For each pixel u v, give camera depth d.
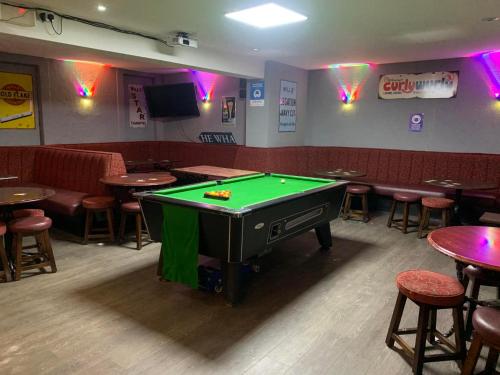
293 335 2.63
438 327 2.79
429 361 2.20
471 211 5.50
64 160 5.51
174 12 3.79
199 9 3.67
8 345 2.44
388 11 3.62
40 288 3.31
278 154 6.76
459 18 3.82
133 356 2.35
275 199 3.12
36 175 5.96
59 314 2.86
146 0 3.43
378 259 4.19
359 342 2.56
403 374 2.24
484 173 5.67
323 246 4.47
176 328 2.70
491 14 3.69
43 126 6.44
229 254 2.84
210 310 2.97
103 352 2.38
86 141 7.13
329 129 7.34
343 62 6.51
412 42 4.90
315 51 5.59
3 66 5.88
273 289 3.39
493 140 5.74
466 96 5.88
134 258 4.09
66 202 4.72
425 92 6.23
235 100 7.38
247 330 2.69
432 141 6.28
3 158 5.79
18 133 6.17
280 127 6.91
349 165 6.93
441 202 4.87
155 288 3.35
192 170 6.03
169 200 3.03
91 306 3.00
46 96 6.41
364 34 4.51
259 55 5.98
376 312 2.99
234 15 3.85
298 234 3.65
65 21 3.96
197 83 7.95
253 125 6.81
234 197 3.43
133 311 2.93
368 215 6.09
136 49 4.66
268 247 3.21
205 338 2.57
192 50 5.28
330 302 3.15
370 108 6.82
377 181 6.39
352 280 3.60
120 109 7.68
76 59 6.51
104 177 4.75
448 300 2.08
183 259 3.03
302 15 3.78
